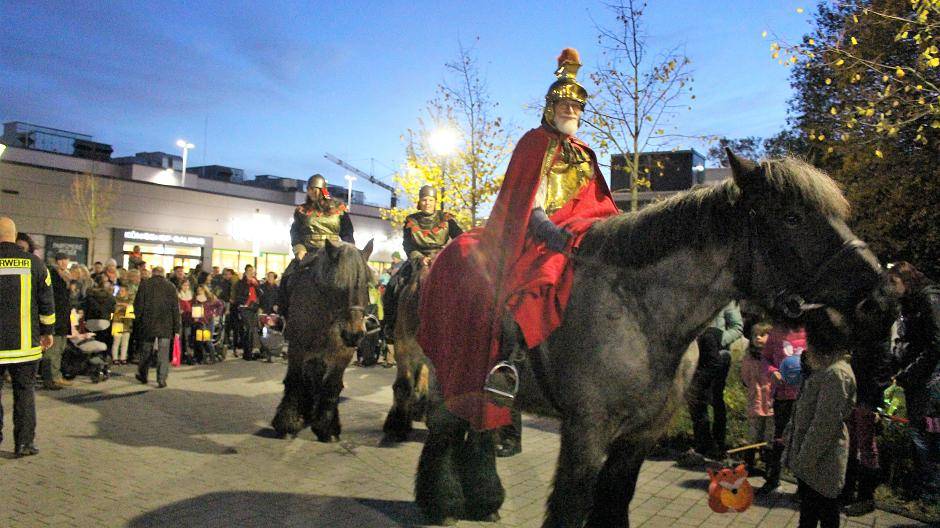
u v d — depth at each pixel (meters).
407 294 5.02
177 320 9.66
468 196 19.97
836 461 3.74
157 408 6.40
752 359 5.94
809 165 2.62
